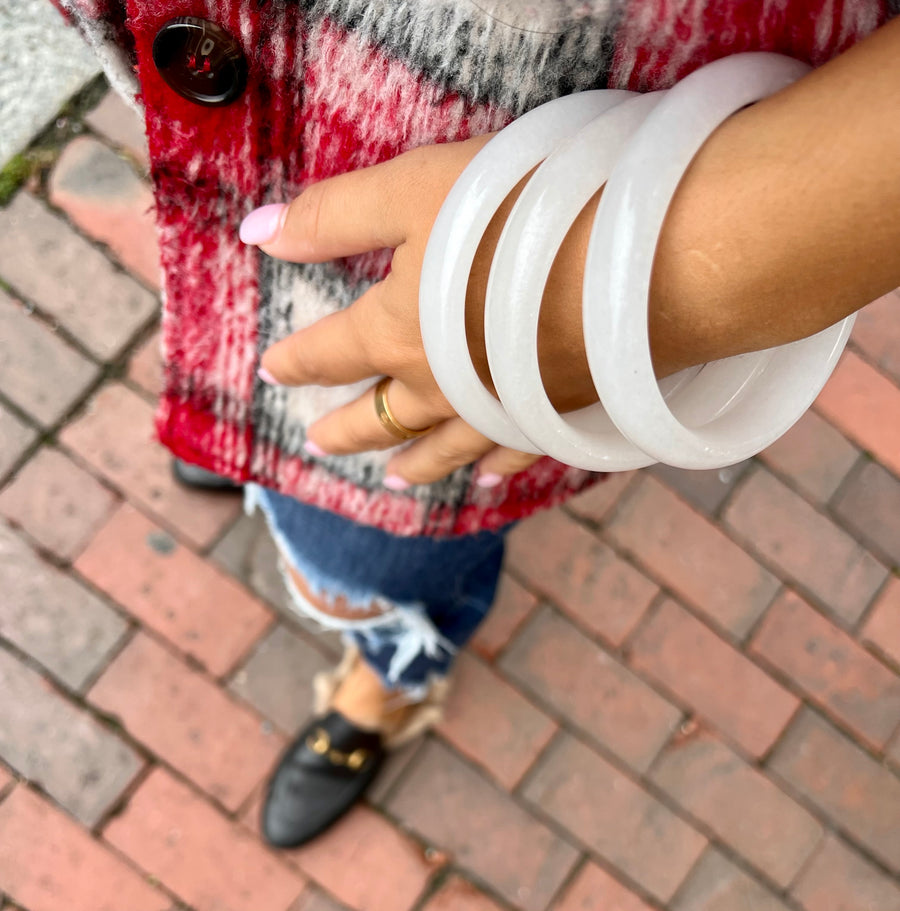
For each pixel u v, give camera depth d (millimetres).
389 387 604
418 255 494
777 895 1709
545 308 467
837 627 1791
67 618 1590
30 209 1629
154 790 1575
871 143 335
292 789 1565
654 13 436
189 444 789
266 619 1653
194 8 473
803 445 1808
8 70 1623
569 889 1654
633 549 1748
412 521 814
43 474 1607
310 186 542
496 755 1674
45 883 1519
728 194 372
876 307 1851
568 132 440
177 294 649
